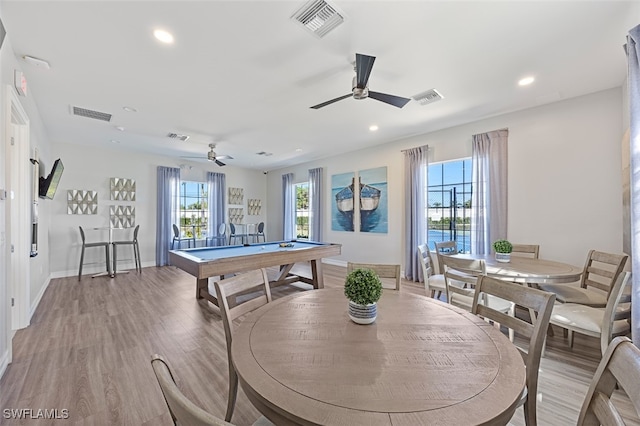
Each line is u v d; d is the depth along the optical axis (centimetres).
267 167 825
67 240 544
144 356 238
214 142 542
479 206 410
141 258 632
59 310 348
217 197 757
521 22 207
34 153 349
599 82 300
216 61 258
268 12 197
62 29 213
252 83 300
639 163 164
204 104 355
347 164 629
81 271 508
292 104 356
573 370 214
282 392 80
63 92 320
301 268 629
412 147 507
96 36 222
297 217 786
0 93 207
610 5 190
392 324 128
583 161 331
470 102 351
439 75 285
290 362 95
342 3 189
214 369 220
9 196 223
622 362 70
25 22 205
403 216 523
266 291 175
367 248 586
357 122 427
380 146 562
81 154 560
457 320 133
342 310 146
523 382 86
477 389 82
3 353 213
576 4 190
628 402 178
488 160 404
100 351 245
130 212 616
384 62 260
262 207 870
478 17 202
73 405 177
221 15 200
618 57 253
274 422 78
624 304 227
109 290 439
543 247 359
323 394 79
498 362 96
